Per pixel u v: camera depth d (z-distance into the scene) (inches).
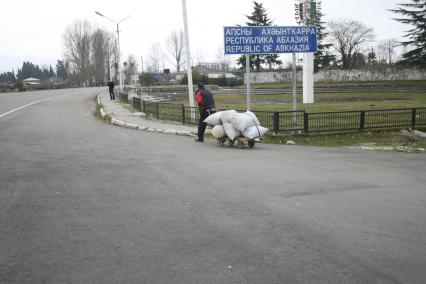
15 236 222.1
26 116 1002.7
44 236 221.9
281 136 629.3
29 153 483.5
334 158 474.3
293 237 221.5
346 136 654.5
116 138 623.5
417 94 1611.7
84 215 257.0
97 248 205.9
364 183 347.3
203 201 288.5
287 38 676.1
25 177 359.3
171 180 351.3
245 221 246.5
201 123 589.9
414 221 249.4
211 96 587.2
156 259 193.3
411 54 2324.1
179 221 246.4
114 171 386.3
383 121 698.8
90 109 1239.5
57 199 292.0
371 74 2689.5
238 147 551.5
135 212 263.4
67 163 423.2
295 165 424.8
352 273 180.5
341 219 251.6
